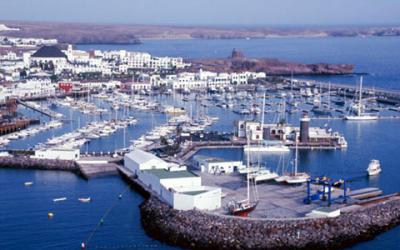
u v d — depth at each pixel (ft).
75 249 484.74
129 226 532.73
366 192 599.16
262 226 492.95
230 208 525.75
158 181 593.42
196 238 490.90
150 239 504.02
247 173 634.02
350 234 496.64
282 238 484.33
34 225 536.83
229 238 485.97
